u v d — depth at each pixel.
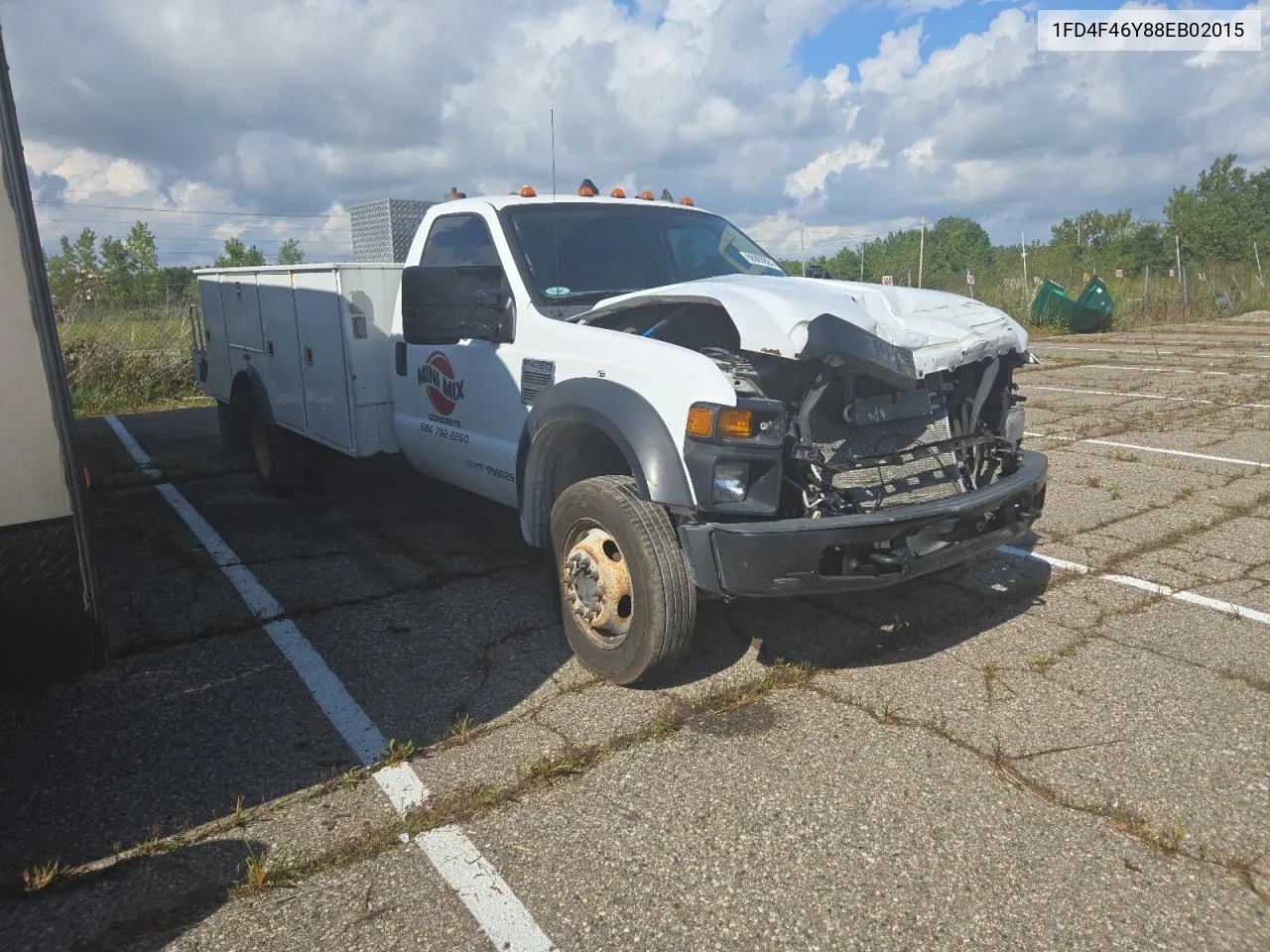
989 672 3.94
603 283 4.90
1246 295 26.77
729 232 5.80
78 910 2.57
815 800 3.04
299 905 2.59
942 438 3.98
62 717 3.70
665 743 3.42
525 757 3.34
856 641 4.26
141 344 13.09
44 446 2.58
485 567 5.40
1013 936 2.43
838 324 3.37
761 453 3.37
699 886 2.64
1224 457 7.70
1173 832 2.82
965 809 2.98
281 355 6.58
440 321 4.54
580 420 3.88
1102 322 20.09
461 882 2.68
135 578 5.30
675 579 3.54
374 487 7.32
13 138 2.46
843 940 2.42
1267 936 2.42
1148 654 4.08
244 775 3.26
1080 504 6.41
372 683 3.96
